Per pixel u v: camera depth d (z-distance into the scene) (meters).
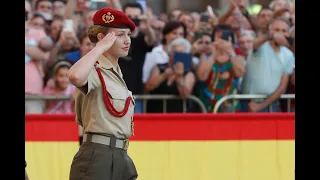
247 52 24.33
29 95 23.61
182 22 24.47
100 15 14.68
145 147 20.22
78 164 14.04
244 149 20.36
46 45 24.11
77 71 13.13
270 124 20.36
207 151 20.30
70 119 20.05
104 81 14.12
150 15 25.27
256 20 24.95
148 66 23.91
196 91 24.16
